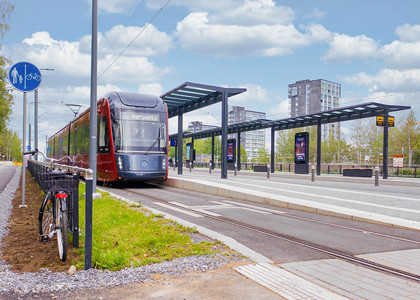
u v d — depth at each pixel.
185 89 19.67
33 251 4.95
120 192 13.36
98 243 5.08
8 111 26.22
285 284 3.74
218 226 6.94
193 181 15.20
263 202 11.15
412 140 43.91
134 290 3.62
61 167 5.70
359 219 8.07
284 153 76.62
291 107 161.75
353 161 36.06
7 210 8.61
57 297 3.44
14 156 118.94
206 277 3.98
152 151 14.46
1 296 3.44
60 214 4.67
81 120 19.66
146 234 5.71
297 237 6.12
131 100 14.75
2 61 22.98
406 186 18.22
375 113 23.03
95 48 10.73
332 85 157.75
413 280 4.04
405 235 6.55
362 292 3.62
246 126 33.81
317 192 12.99
